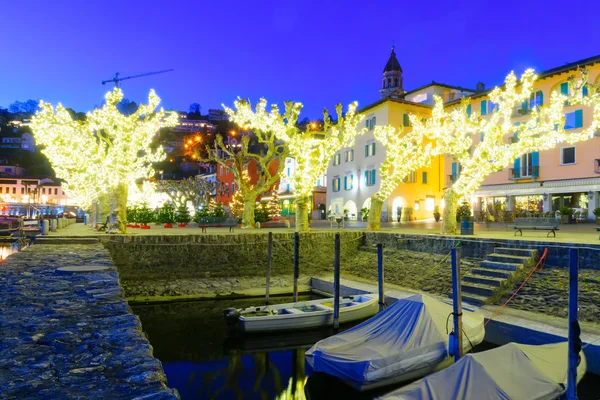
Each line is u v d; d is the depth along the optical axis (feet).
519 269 55.06
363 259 82.28
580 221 115.34
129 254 72.49
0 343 16.88
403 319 36.58
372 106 163.84
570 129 122.21
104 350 16.11
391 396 23.71
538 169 130.00
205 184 202.28
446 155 159.22
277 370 41.75
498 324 43.96
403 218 157.48
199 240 76.84
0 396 11.93
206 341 49.75
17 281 32.04
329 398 35.14
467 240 66.28
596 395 32.09
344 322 54.19
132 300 69.51
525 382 26.02
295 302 60.18
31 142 435.53
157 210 157.89
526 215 122.11
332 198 193.06
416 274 67.82
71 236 70.79
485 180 144.97
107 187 86.58
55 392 12.25
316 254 85.05
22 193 323.37
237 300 71.51
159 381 13.17
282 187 219.20
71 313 22.02
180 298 71.36
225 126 452.76
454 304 35.24
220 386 38.14
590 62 113.80
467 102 75.77
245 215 113.91
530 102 130.72
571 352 27.89
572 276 28.07
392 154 93.09
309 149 89.35
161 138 443.32
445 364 34.94
